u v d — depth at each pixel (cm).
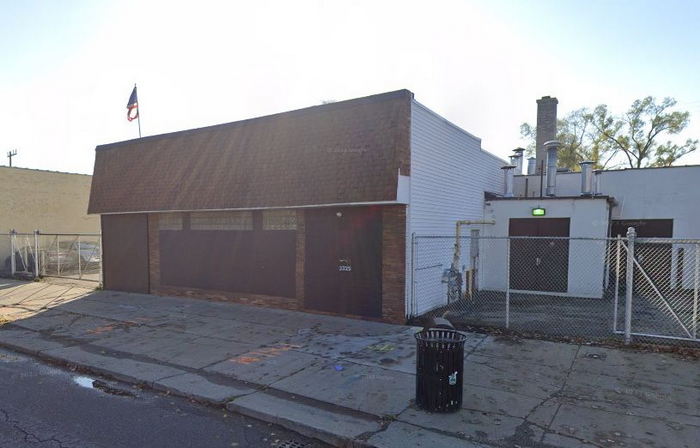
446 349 529
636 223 1636
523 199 1474
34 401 599
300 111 1103
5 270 2228
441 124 1178
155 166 1401
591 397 574
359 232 1032
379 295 1005
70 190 2695
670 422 502
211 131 1288
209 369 708
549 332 888
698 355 732
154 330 978
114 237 1566
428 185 1101
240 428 517
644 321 1009
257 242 1209
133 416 549
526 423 503
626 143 3978
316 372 683
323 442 485
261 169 1141
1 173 2381
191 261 1355
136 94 1691
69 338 927
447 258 1228
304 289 1120
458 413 530
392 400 571
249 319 1060
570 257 1406
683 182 1575
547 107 2155
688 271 1523
